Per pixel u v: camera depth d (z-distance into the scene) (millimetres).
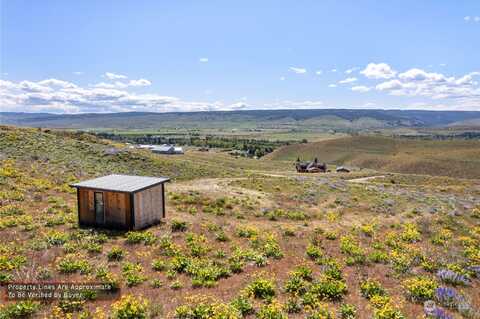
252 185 37000
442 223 22578
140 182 19422
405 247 16594
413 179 70438
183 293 11031
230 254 15219
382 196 34406
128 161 44906
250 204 27094
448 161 126750
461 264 14383
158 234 17484
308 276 12680
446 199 33375
